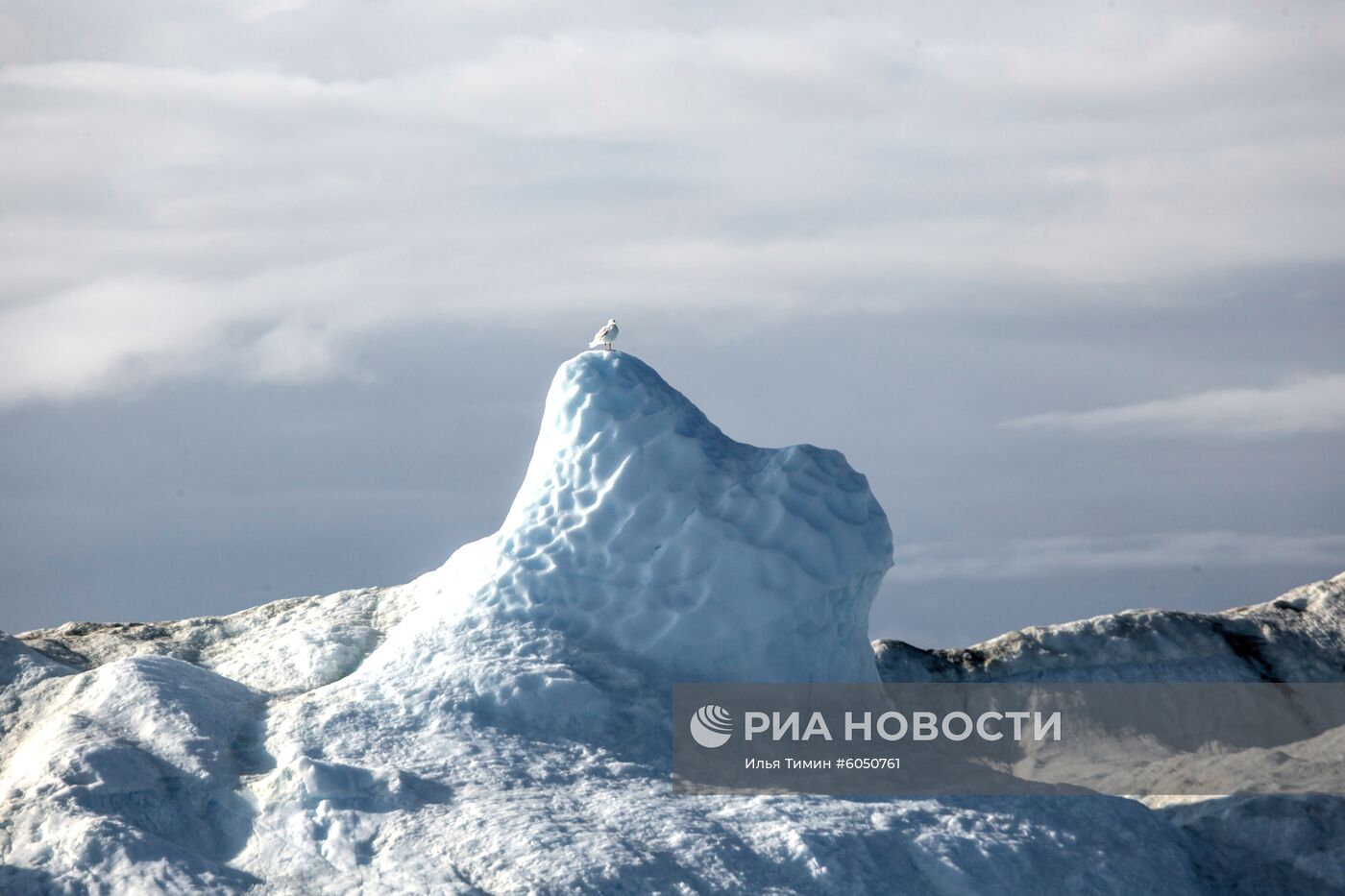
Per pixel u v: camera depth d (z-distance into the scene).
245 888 14.81
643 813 16.33
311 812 15.99
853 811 16.97
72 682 20.14
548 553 21.08
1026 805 17.84
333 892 14.76
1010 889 15.91
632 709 18.88
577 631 20.33
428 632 20.52
